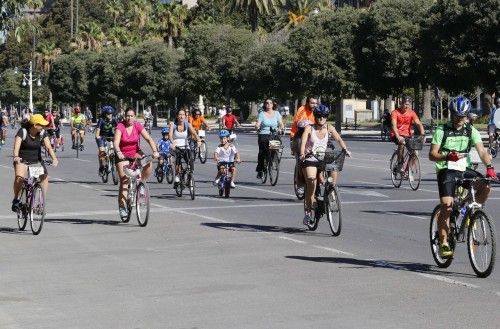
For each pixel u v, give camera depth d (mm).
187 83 167750
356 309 16266
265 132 44875
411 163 41594
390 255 22734
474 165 30875
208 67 166125
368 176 50000
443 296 17406
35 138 28062
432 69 103000
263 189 42531
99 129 48281
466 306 16453
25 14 32062
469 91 105688
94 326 15195
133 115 29906
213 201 37281
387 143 97062
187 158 38625
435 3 105875
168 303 17031
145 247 24578
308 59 125938
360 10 127062
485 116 142500
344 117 197625
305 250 23641
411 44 114312
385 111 103562
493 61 96125
